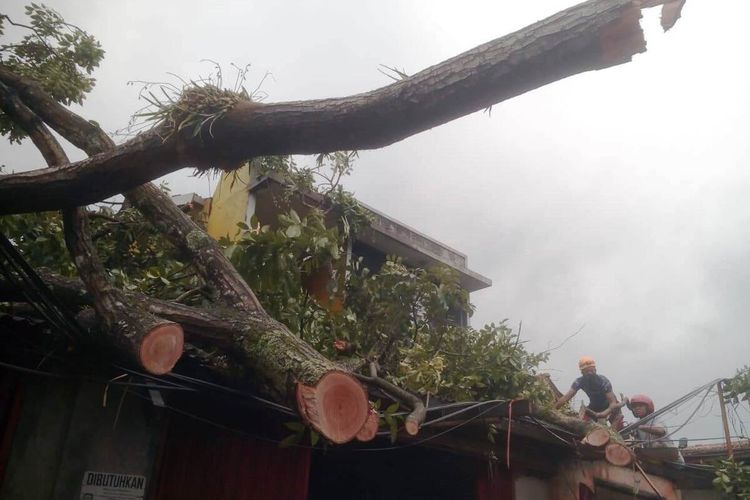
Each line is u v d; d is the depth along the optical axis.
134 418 4.95
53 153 4.76
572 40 2.34
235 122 3.16
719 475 8.30
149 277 5.54
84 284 4.26
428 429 6.19
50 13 6.88
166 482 5.02
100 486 4.65
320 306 6.18
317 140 3.04
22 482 4.39
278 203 9.24
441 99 2.62
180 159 3.40
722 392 8.40
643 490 8.45
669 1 2.19
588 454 7.38
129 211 6.29
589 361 8.38
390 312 6.80
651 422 8.10
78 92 6.86
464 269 12.97
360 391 3.39
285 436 5.76
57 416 4.62
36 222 5.80
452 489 7.93
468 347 7.43
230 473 5.37
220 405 5.47
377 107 2.78
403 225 12.06
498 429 6.60
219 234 9.60
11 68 6.59
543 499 7.92
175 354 3.86
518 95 2.60
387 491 7.96
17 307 4.53
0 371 4.52
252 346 3.85
